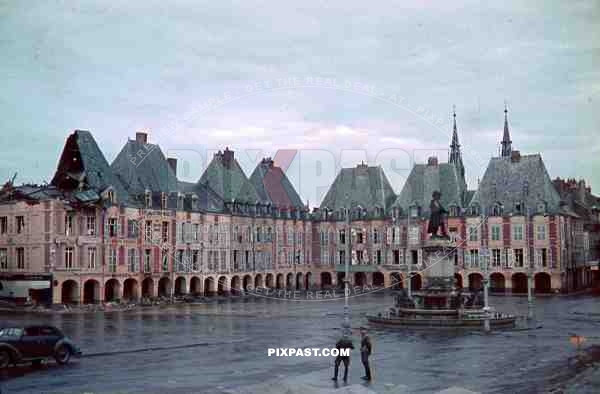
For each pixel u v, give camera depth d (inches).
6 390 1320.1
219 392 1300.4
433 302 2583.7
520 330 2359.7
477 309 2650.1
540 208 5039.4
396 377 1472.7
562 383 1405.0
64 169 3912.4
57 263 3636.8
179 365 1617.9
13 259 3747.5
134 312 3213.6
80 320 2758.4
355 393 1290.6
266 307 3580.2
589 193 6697.8
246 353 1815.9
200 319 2822.3
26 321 2677.2
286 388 1341.0
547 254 5004.9
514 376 1485.0
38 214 3641.7
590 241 6063.0
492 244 5152.6
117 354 1795.0
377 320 2511.1
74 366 1600.6
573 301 3998.5
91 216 3823.8
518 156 5255.9
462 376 1483.8
